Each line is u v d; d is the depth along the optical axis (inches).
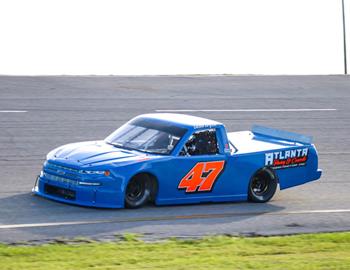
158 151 1135.6
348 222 1119.6
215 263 823.1
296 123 1994.3
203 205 1170.0
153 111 2017.7
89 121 1850.4
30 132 1690.5
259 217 1114.7
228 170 1181.1
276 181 1238.9
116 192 1079.6
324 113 2150.6
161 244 914.7
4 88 2181.3
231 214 1120.8
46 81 2343.8
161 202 1125.7
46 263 799.1
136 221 1033.5
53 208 1077.1
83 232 962.1
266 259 857.5
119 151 1131.9
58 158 1114.7
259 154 1212.5
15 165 1396.4
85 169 1072.2
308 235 999.6
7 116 1831.9
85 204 1071.6
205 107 2118.6
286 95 2395.4
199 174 1152.8
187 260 834.8
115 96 2187.5
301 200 1262.3
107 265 802.2
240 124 1935.3
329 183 1414.9
